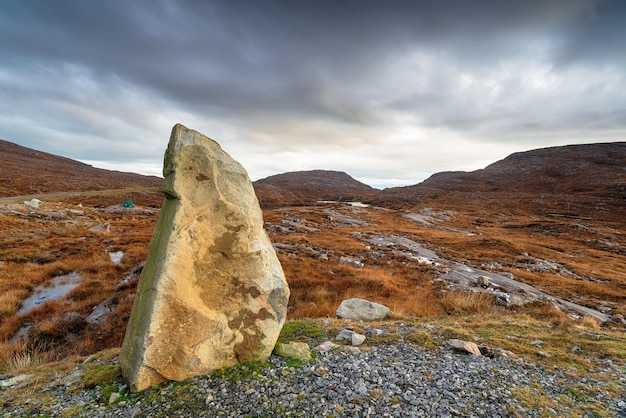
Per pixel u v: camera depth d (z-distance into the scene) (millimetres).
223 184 6383
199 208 6035
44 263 21453
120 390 5562
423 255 32906
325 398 5316
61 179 105938
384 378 6074
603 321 15266
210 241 6129
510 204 117000
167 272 5508
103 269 19922
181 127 6316
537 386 6125
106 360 7844
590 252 46125
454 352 7840
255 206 6859
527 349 8336
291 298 16047
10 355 9367
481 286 19984
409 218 77188
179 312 5625
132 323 5902
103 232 34312
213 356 6016
